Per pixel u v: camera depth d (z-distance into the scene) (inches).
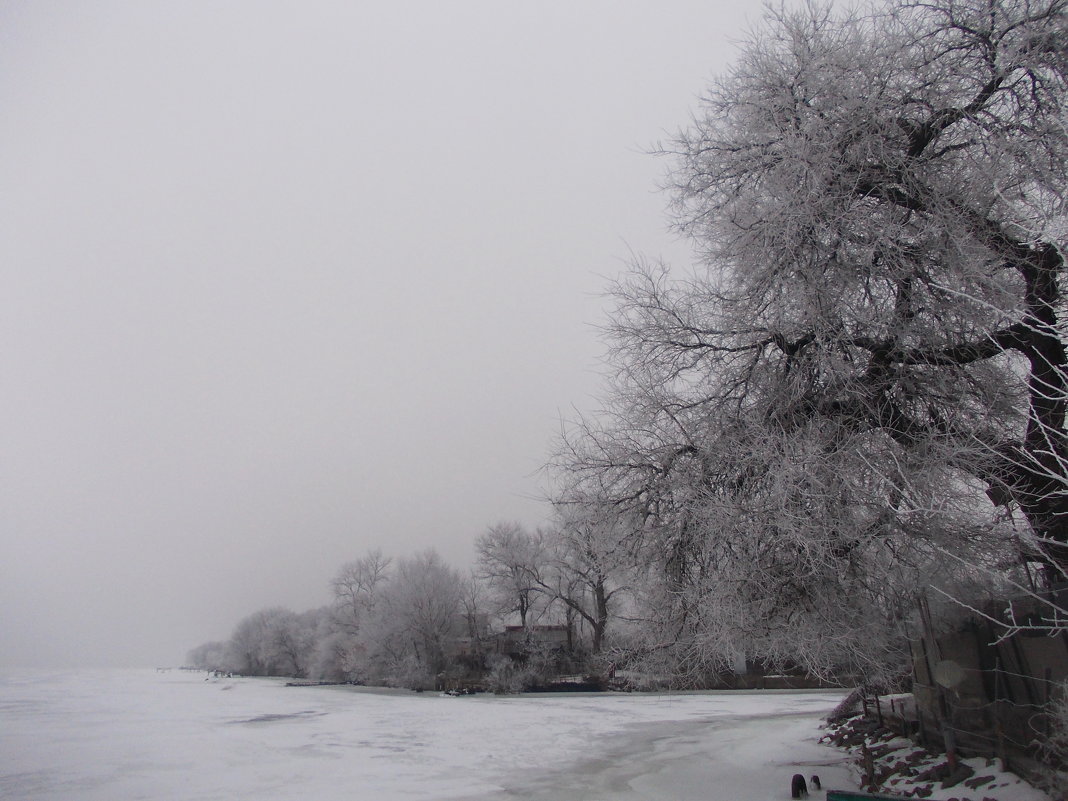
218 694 2492.6
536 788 585.0
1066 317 339.3
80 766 765.3
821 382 413.4
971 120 387.5
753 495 398.6
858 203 397.1
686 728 1021.8
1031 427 355.3
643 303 486.6
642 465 467.5
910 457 354.3
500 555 2354.8
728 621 374.0
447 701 1846.7
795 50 414.0
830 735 737.0
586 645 2274.9
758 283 427.2
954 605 436.1
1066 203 266.4
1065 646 315.3
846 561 366.9
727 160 450.3
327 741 984.9
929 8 399.2
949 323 385.1
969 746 432.1
